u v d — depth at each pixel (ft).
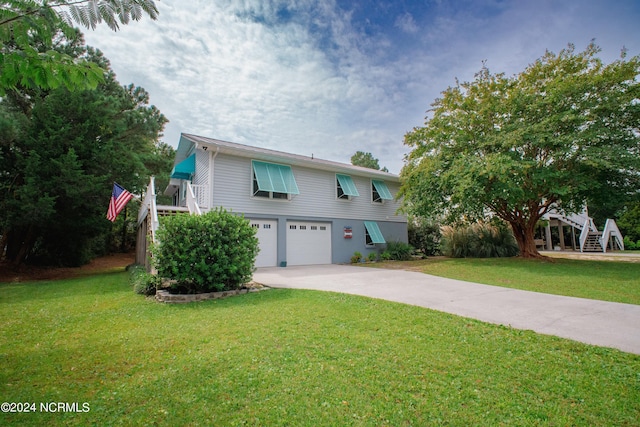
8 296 28.94
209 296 25.30
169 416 9.10
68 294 29.48
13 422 8.89
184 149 58.08
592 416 9.15
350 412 9.24
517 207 52.34
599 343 14.73
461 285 30.99
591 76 42.73
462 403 9.74
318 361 12.71
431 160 51.21
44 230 54.65
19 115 48.60
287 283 32.60
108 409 9.54
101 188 51.26
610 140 43.42
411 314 19.67
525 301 23.66
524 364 12.46
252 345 14.48
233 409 9.43
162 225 26.58
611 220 82.48
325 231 56.85
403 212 57.67
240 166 47.32
